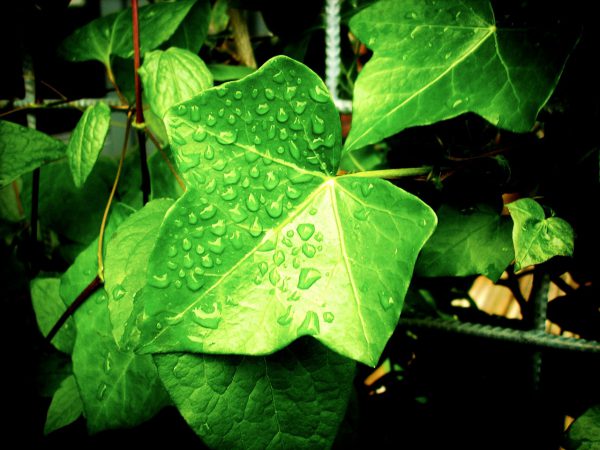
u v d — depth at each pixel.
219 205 0.14
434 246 0.17
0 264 0.24
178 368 0.14
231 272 0.13
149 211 0.16
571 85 0.17
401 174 0.17
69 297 0.18
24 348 0.22
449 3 0.16
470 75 0.15
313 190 0.15
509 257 0.17
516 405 0.20
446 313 0.22
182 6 0.18
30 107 0.20
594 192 0.17
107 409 0.17
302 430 0.14
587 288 0.19
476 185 0.17
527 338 0.19
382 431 0.22
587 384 0.19
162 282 0.13
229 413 0.14
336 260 0.14
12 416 0.21
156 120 0.22
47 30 0.20
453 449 0.21
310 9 0.21
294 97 0.14
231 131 0.14
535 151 0.18
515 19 0.15
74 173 0.16
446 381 0.22
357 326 0.13
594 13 0.14
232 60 0.24
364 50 0.24
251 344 0.13
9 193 0.26
